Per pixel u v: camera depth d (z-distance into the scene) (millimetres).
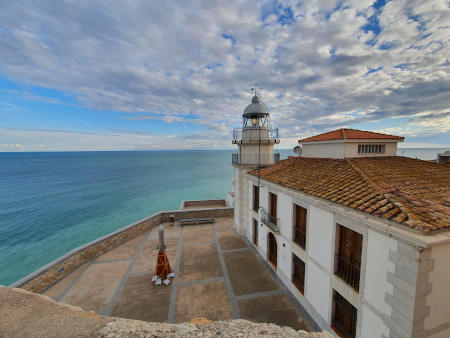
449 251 5117
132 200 45125
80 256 13648
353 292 6844
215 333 4762
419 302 4941
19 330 4441
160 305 10141
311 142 13984
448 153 20578
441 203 5980
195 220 21297
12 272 19875
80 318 4938
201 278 12266
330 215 7824
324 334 5168
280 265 11914
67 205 41531
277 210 11953
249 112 17203
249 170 17234
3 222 32594
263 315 9445
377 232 5824
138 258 14547
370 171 8695
